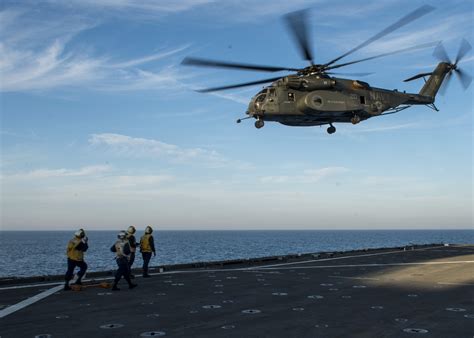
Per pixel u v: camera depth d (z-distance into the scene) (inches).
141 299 439.8
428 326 319.6
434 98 1032.8
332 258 984.3
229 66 713.0
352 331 305.0
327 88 821.2
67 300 434.9
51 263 2699.3
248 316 355.6
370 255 1055.0
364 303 413.4
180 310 381.4
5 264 2615.7
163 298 445.7
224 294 471.2
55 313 369.1
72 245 512.1
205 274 672.4
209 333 299.9
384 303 412.8
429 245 1480.1
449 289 499.2
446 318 346.0
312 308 389.4
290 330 308.2
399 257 974.4
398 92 936.3
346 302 419.2
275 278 613.6
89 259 2876.5
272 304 410.0
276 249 4146.2
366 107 858.8
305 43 748.6
